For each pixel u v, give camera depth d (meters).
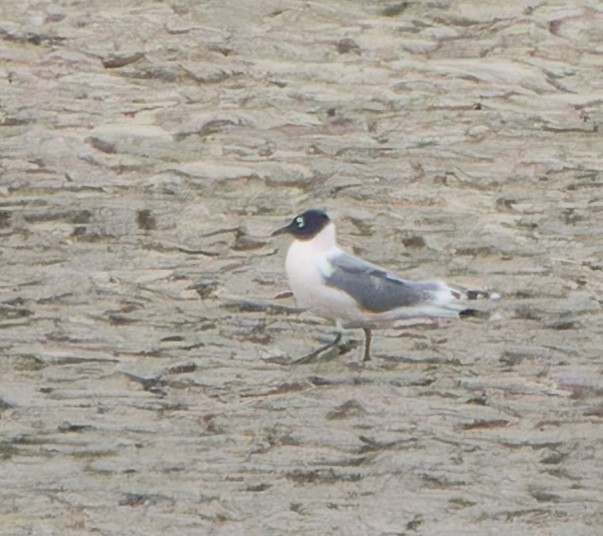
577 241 17.94
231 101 21.53
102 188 19.00
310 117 21.08
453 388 14.21
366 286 14.26
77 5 24.45
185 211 18.41
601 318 15.85
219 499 12.20
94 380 14.30
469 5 24.89
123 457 12.86
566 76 22.58
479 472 12.69
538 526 11.88
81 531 11.72
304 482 12.52
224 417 13.55
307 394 14.00
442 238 17.86
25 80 22.03
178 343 15.08
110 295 16.20
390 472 12.66
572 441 13.27
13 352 14.81
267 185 19.22
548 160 20.05
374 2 24.92
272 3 24.53
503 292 16.45
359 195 18.97
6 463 12.77
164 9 24.36
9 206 18.39
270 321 15.64
